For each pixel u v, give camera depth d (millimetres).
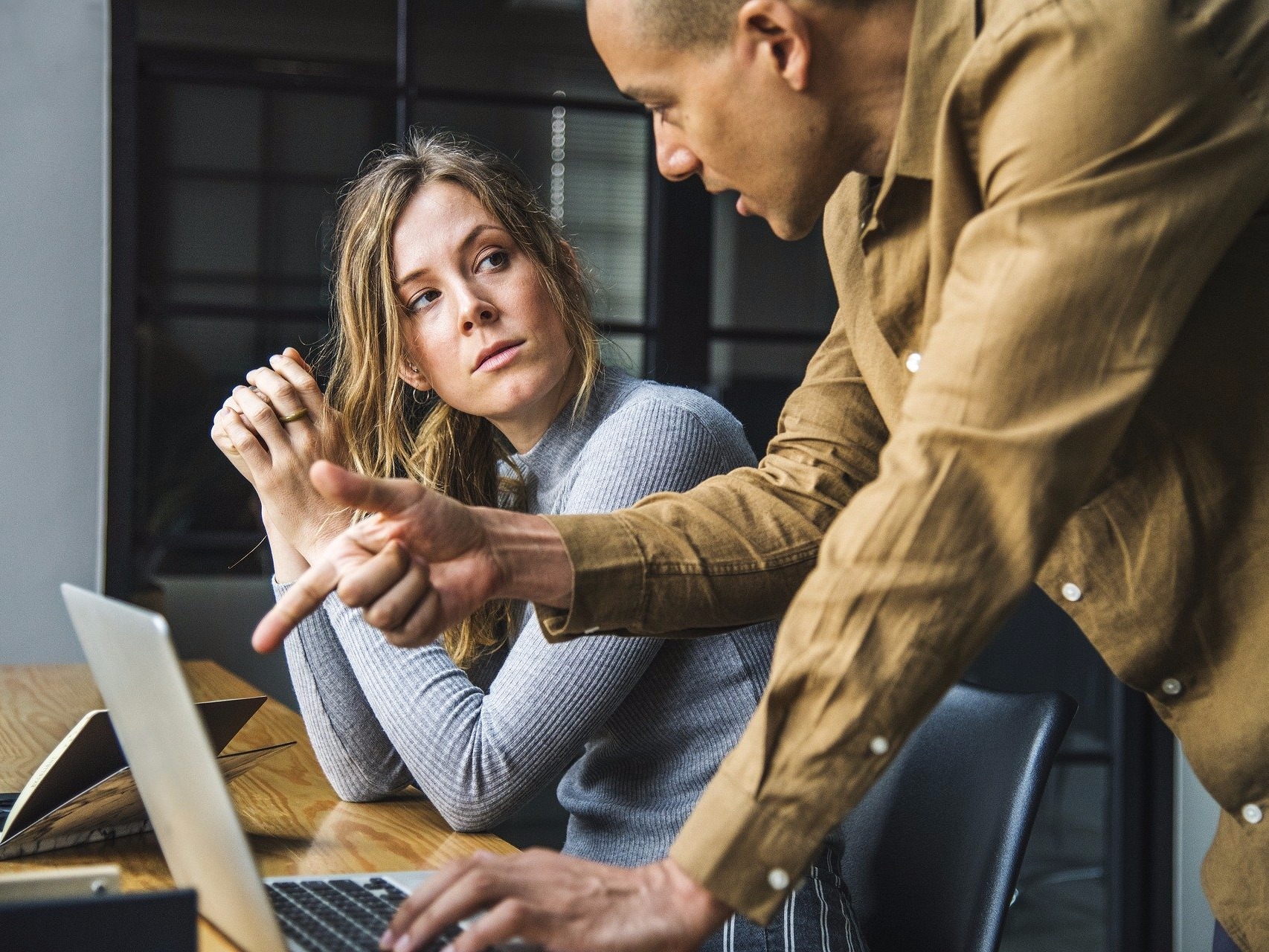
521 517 961
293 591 873
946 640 728
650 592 984
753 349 3178
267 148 3020
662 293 3111
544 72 3125
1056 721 1229
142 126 2945
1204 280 766
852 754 738
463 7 3090
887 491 743
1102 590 934
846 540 749
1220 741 913
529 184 1500
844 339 1171
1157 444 896
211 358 3014
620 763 1317
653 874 769
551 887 756
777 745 754
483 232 1422
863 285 1104
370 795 1359
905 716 735
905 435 753
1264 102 770
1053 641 3152
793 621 760
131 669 808
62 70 2842
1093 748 3154
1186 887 3121
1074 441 724
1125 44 743
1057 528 733
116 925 645
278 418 1346
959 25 843
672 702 1275
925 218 927
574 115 3133
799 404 1162
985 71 788
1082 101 739
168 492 2990
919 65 849
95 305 2865
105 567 2883
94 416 2861
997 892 1176
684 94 878
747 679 1276
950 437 730
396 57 3074
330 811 1321
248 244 3025
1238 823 928
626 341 3102
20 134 2814
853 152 914
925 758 1323
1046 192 738
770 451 1159
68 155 2846
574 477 1413
